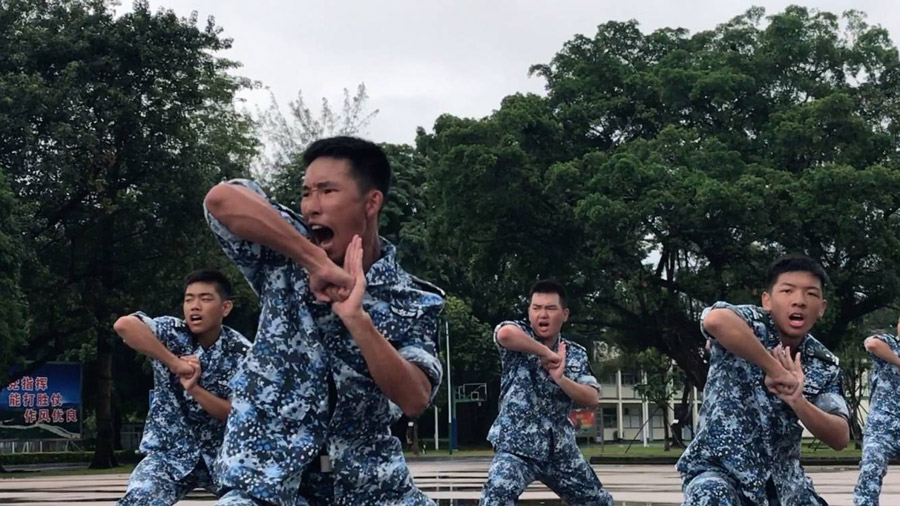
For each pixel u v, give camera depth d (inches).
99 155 932.6
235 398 116.2
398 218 1449.3
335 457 117.4
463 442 1770.4
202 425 197.9
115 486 600.7
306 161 121.9
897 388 287.1
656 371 1549.0
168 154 971.3
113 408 1369.3
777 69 1040.2
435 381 120.2
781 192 894.4
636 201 893.2
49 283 986.1
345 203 118.3
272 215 112.3
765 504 156.9
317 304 116.4
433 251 1071.0
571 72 1085.8
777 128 948.0
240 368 118.2
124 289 1027.3
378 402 118.5
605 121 1046.4
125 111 930.7
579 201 900.6
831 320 911.0
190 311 201.0
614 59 1061.1
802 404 148.0
